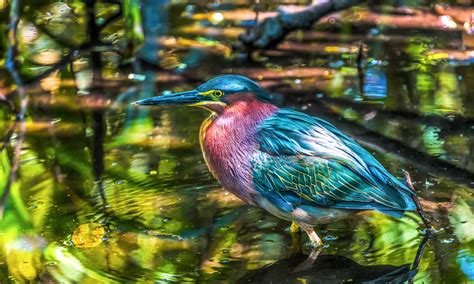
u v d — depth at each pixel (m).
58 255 9.16
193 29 17.28
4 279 8.66
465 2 18.23
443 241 9.32
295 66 15.32
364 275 8.70
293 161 9.54
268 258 9.10
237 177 9.83
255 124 9.85
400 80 14.44
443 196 10.32
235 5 18.59
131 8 15.52
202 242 9.45
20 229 9.77
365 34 16.73
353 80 14.55
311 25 15.83
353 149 9.69
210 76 14.98
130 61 15.70
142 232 9.67
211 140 9.98
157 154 11.84
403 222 9.88
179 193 10.69
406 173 9.73
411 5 18.17
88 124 13.05
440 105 13.32
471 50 15.54
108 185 10.91
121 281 8.55
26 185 10.90
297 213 9.55
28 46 16.47
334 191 9.39
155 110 13.58
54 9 18.22
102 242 9.45
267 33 15.73
